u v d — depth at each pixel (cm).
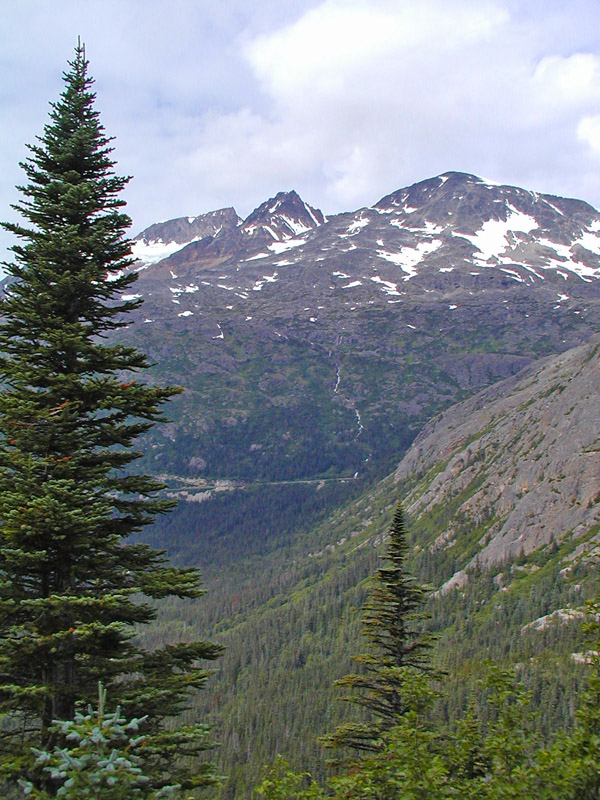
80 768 1104
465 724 1816
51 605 1867
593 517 18062
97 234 2241
